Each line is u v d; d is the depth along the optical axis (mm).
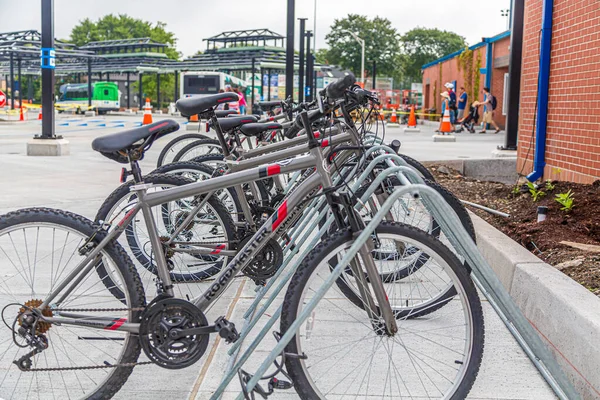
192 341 2906
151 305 2885
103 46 61156
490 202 7055
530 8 8359
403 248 3531
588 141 6652
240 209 4352
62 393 3096
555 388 3102
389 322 2945
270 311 4238
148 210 2984
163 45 57250
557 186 6734
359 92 3369
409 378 3244
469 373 2861
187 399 3104
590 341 2953
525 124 8531
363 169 3863
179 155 6840
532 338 2770
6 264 4848
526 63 8508
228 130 4668
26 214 2912
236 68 48375
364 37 78625
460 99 27375
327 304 4266
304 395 2709
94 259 2961
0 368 3299
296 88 47688
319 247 2721
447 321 3912
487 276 2766
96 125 28250
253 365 3430
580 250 4652
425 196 2910
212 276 4430
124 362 2938
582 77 6797
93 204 7660
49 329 2980
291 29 17250
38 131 22328
